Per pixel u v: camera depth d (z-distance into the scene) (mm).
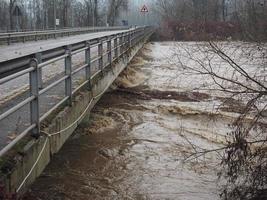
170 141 13422
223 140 13422
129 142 13195
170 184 10180
